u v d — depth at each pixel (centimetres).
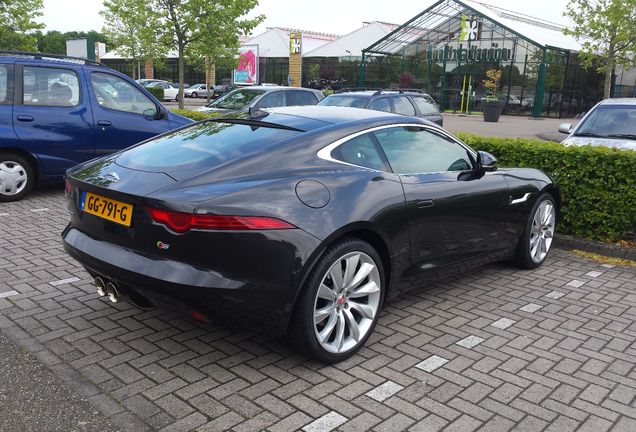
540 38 3172
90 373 294
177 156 327
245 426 251
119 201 294
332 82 4116
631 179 553
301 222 285
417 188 358
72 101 728
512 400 282
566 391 293
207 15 1825
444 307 409
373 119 371
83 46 2053
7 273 442
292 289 281
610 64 1781
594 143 705
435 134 410
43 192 766
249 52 4312
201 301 270
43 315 366
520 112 3198
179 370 300
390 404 274
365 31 4259
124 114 772
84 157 739
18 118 681
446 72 3466
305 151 323
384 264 347
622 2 1672
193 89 4253
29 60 697
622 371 318
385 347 339
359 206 312
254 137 339
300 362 315
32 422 249
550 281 479
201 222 266
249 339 342
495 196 429
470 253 421
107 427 247
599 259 555
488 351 338
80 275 443
